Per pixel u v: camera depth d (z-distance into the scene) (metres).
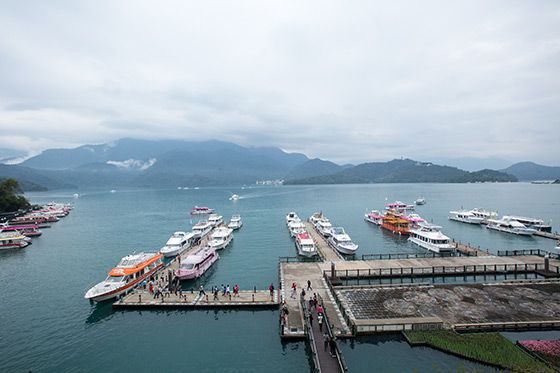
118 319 42.16
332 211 165.38
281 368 31.70
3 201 158.75
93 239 101.75
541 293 44.09
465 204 190.75
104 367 32.31
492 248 81.81
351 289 46.56
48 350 35.62
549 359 29.38
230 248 83.19
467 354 30.73
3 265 72.12
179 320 41.62
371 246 83.69
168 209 196.50
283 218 140.88
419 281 53.53
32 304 48.50
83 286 56.97
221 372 31.19
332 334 32.31
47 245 94.31
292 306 41.97
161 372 31.34
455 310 39.31
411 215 123.25
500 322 35.94
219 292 48.84
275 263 68.62
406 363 30.52
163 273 58.97
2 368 32.44
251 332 38.41
